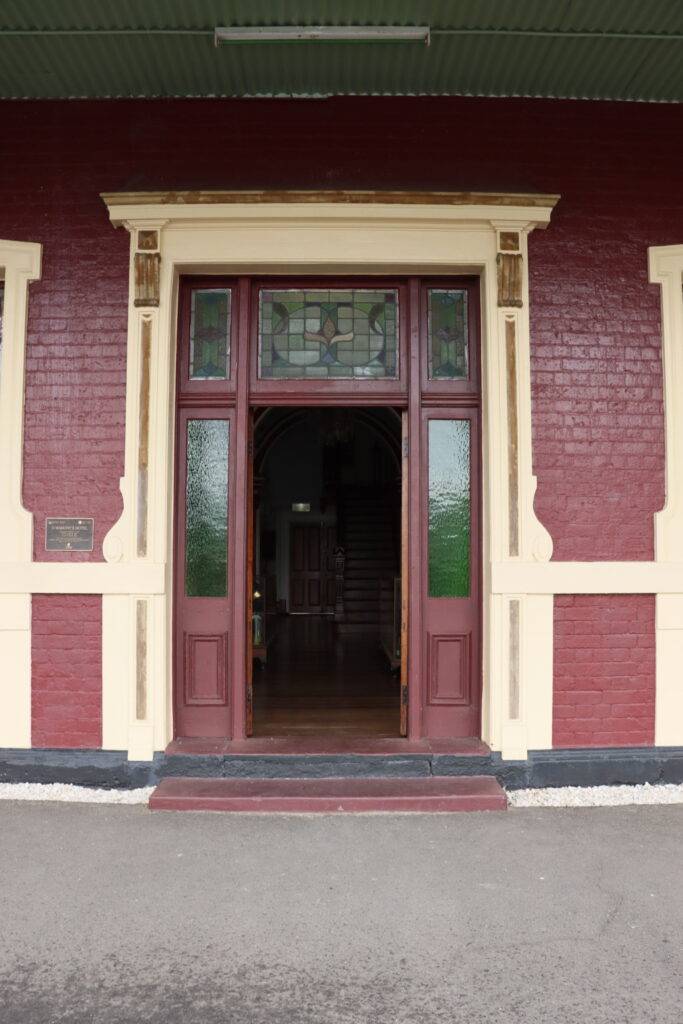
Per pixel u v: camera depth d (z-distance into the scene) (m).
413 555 5.26
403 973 2.97
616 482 5.10
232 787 4.77
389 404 5.30
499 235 5.04
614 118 5.23
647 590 5.04
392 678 7.92
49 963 3.03
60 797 4.80
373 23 4.50
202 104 5.16
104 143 5.14
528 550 5.00
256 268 5.14
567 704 5.03
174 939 3.19
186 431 5.27
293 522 16.89
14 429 5.02
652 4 4.33
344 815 4.55
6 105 5.16
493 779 4.91
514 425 5.02
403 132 5.16
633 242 5.18
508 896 3.56
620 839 4.22
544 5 4.34
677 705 5.07
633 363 5.14
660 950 3.12
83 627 4.99
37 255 5.07
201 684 5.27
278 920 3.34
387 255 5.05
